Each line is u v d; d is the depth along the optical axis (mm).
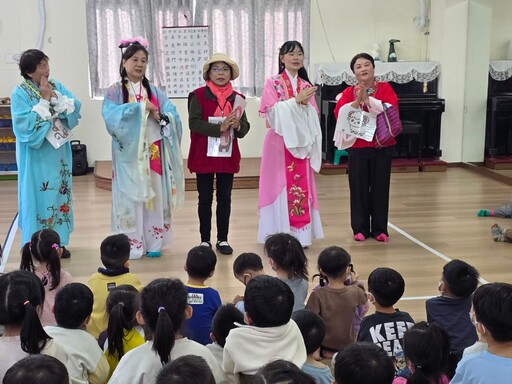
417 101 7859
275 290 2055
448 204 6254
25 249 3055
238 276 2957
